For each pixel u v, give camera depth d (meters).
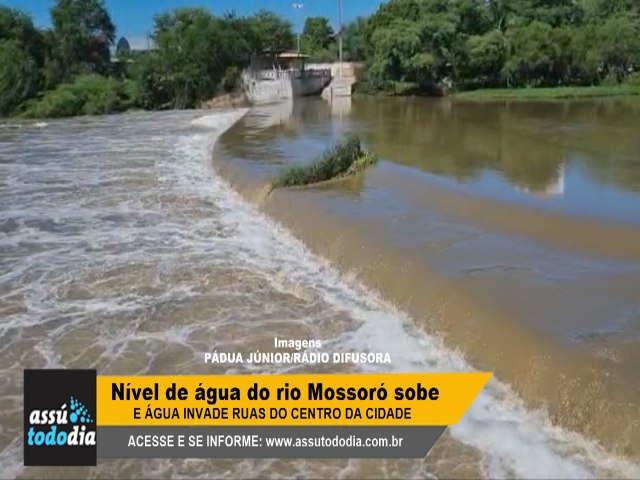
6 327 9.41
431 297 9.12
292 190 15.67
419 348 8.53
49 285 10.99
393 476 6.23
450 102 47.41
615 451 6.05
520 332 7.66
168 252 12.65
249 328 9.25
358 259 10.98
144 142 29.80
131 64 59.66
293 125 32.06
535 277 9.32
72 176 20.91
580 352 7.07
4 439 6.88
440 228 11.92
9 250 12.95
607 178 17.00
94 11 63.03
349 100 52.69
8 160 24.72
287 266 11.79
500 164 19.44
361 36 68.94
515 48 56.69
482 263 9.96
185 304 10.12
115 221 15.05
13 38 55.22
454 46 56.56
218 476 6.33
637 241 10.79
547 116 34.97
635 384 6.43
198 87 55.81
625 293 8.67
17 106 49.44
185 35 56.28
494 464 6.29
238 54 58.72
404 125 31.31
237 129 30.50
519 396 7.12
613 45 56.44
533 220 12.27
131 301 10.28
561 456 6.27
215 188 18.72
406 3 60.62
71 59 59.44
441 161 20.00
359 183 16.31
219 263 11.96
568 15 65.75
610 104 42.41
